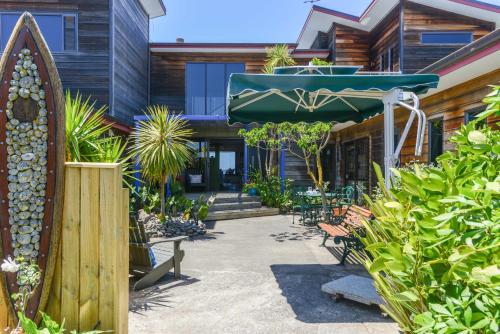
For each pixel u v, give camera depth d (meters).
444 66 5.23
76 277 2.41
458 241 1.33
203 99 14.61
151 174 8.03
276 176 12.66
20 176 2.34
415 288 1.51
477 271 1.12
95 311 2.38
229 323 3.35
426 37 10.87
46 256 2.38
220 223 9.61
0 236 2.31
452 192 1.38
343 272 4.98
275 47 12.64
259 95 4.86
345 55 13.16
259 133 10.41
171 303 3.86
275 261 5.61
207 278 4.75
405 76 4.05
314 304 3.81
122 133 11.46
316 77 3.87
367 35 13.23
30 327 2.07
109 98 10.54
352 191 10.75
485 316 1.18
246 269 5.17
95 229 2.38
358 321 3.38
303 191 10.97
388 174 4.38
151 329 3.23
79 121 3.11
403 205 1.64
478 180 1.36
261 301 3.91
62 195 2.42
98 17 10.59
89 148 3.13
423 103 7.29
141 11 13.55
